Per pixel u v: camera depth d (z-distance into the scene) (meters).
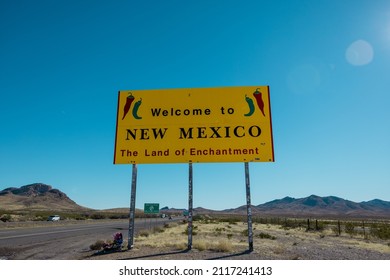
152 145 16.81
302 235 28.19
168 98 17.36
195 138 16.72
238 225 48.66
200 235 25.08
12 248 17.41
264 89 17.05
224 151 16.42
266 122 16.59
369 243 21.44
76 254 15.02
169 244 17.38
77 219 85.75
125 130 17.12
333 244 20.27
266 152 16.22
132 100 17.50
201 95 17.23
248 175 16.02
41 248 17.48
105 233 29.42
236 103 16.97
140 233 26.50
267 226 43.97
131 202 16.27
